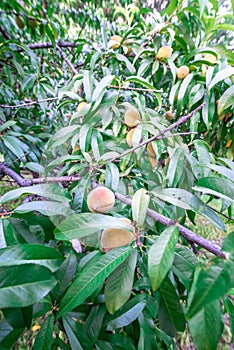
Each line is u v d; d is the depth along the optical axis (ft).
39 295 0.83
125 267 1.05
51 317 1.11
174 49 2.66
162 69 2.63
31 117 4.18
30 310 0.95
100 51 2.64
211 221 1.23
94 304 1.32
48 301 1.12
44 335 1.06
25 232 1.26
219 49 2.30
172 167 1.55
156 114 2.03
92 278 0.93
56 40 3.84
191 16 2.83
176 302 1.13
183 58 2.42
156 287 0.80
